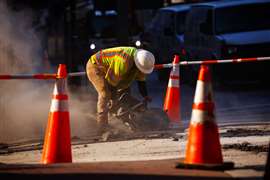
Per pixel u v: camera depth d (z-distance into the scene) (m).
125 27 31.53
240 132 19.14
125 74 18.84
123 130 19.44
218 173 12.13
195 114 12.53
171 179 11.55
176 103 21.86
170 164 13.17
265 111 25.97
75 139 19.44
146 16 60.16
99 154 16.28
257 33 34.53
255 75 33.97
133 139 18.44
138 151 16.28
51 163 14.14
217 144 12.52
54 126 14.38
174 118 21.80
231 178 11.66
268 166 11.20
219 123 22.44
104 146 17.56
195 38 36.69
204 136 12.46
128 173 12.05
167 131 19.83
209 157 12.47
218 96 31.72
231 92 33.25
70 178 11.64
